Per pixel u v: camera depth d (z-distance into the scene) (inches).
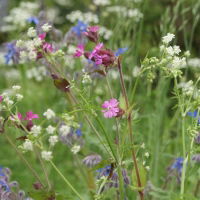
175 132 195.2
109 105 91.8
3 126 100.3
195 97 106.7
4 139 226.7
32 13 290.8
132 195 119.6
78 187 177.8
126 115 94.3
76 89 97.2
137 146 96.3
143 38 274.1
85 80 98.5
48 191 97.8
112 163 98.4
